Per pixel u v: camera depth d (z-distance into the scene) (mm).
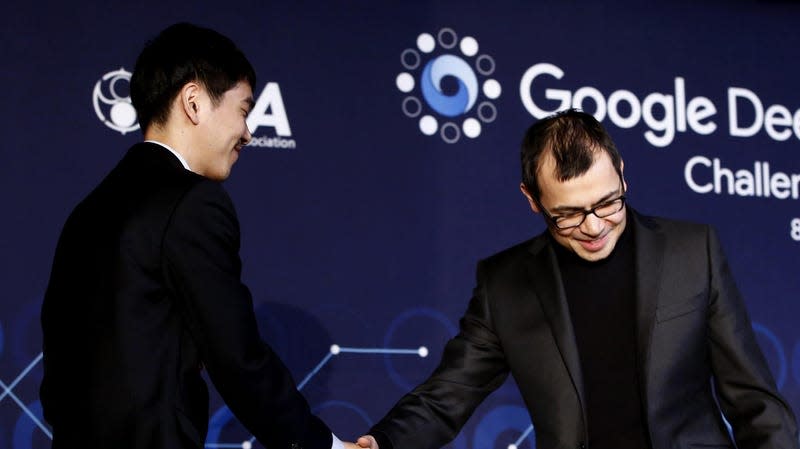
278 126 2914
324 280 2867
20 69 2764
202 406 1445
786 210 3271
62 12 2824
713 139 3262
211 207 1446
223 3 2949
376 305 2896
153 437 1348
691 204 3186
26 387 2623
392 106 3027
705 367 1657
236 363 1425
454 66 3105
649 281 1641
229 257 1461
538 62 3180
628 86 3234
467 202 3025
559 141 1564
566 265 1729
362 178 2957
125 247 1396
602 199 1542
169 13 2904
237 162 2859
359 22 3053
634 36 3279
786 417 1565
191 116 1536
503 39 3166
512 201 3068
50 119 2760
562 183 1546
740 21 3389
